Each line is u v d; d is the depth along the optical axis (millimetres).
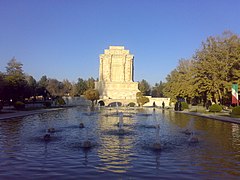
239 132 21516
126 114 45188
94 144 15750
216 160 11820
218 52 47906
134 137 18766
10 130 22328
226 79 47281
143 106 89438
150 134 20438
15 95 63406
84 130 22719
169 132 21641
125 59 104688
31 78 107625
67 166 10594
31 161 11430
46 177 9141
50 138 18031
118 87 100625
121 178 9055
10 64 68750
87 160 11633
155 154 13016
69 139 17672
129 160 11703
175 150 14094
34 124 27359
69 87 129875
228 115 38312
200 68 50906
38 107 61875
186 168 10430
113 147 14812
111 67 104500
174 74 80562
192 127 25234
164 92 87875
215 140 17484
